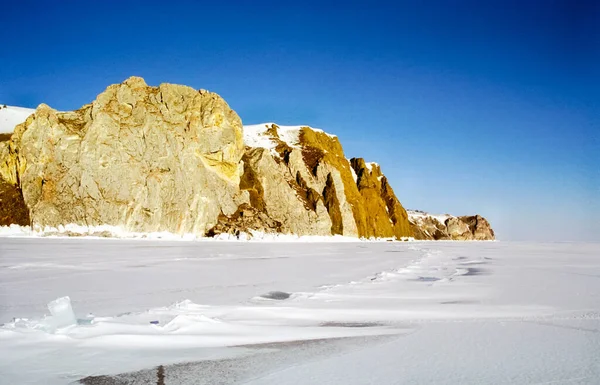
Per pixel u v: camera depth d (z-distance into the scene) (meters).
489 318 10.48
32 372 6.71
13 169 65.06
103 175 61.50
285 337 8.95
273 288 16.42
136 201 61.78
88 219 59.69
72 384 6.30
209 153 70.50
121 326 9.34
